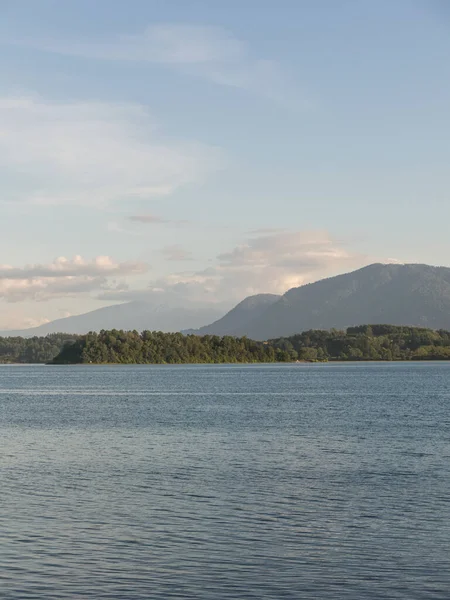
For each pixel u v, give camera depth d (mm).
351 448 58750
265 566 27375
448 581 25688
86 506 36875
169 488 41406
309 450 57562
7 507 36688
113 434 70938
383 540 30484
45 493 40125
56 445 62062
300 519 34031
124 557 28453
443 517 34156
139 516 34750
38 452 57406
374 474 45750
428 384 187125
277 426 77625
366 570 26859
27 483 43156
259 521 33719
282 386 179875
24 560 28047
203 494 39656
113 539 30844
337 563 27641
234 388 171375
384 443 62094
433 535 31156
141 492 40312
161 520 33969
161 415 94500
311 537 31016
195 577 26250
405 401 121500
